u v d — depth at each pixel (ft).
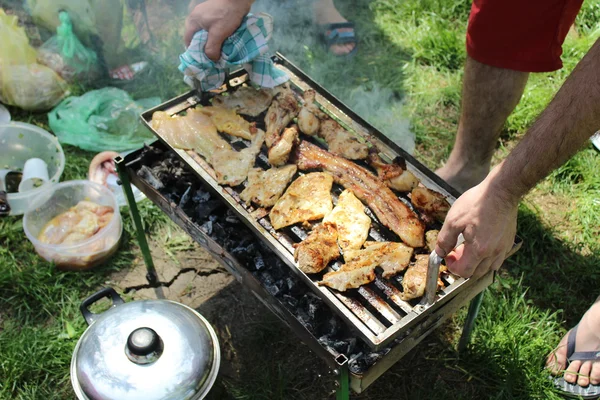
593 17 5.98
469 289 3.13
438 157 5.11
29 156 5.02
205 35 3.51
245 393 3.83
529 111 5.27
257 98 3.73
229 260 3.34
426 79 5.70
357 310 2.87
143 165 3.68
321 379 3.92
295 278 3.28
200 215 3.54
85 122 5.18
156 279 4.38
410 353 3.99
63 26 5.24
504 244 2.87
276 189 3.29
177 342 3.21
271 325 4.15
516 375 3.77
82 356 3.18
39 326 4.17
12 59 5.10
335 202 3.39
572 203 4.79
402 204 3.26
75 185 4.66
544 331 4.00
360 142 3.52
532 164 2.70
